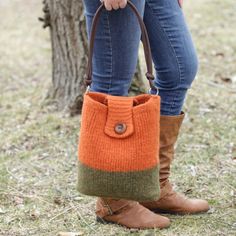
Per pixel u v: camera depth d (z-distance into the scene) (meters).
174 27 2.68
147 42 2.48
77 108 4.56
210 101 4.82
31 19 8.48
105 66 2.57
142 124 2.46
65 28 4.48
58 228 2.97
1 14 8.88
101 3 2.45
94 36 2.47
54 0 4.45
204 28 7.27
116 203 2.88
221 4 8.22
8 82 5.75
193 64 2.74
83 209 3.16
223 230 2.86
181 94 2.79
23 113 4.75
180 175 3.53
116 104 2.47
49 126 4.41
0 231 2.96
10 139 4.26
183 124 4.36
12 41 7.34
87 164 2.52
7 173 3.70
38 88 5.39
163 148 2.87
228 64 5.91
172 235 2.80
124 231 2.86
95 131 2.49
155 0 2.63
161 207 2.99
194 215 3.01
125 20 2.45
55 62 4.69
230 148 3.93
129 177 2.49
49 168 3.76
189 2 8.48
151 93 2.74
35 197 3.35
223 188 3.35
